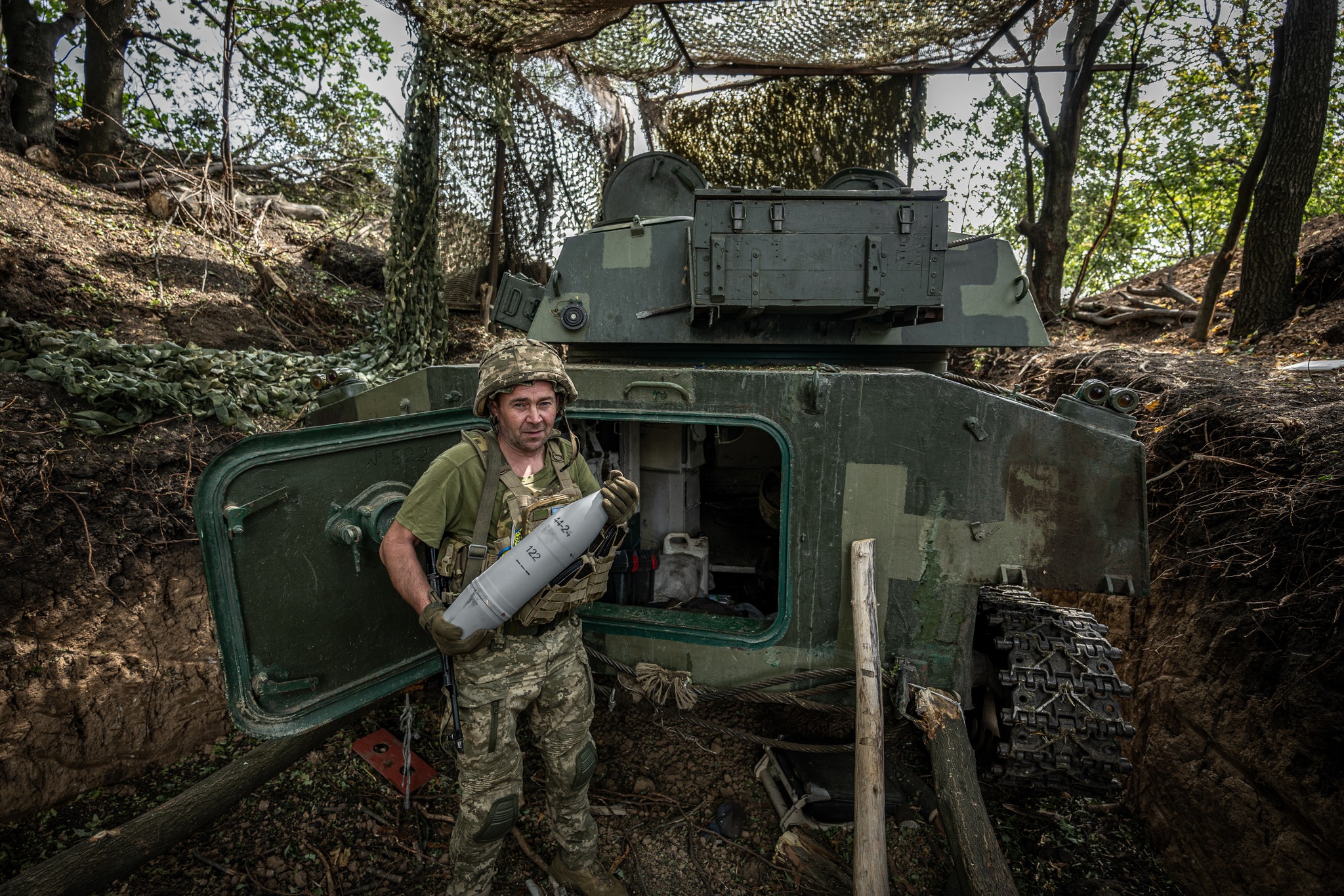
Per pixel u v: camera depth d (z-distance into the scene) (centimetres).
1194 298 745
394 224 634
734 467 476
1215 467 319
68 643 286
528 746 333
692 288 288
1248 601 263
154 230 736
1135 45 747
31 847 260
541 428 207
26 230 610
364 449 235
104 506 320
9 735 264
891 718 285
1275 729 228
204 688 322
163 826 231
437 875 263
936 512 255
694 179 417
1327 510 252
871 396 253
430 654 267
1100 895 259
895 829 289
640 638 290
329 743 325
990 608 283
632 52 790
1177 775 271
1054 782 260
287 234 899
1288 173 544
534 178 809
